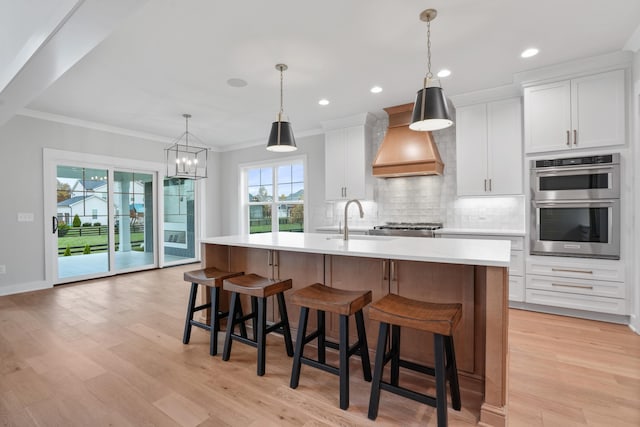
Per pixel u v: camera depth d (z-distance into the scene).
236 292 2.33
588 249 3.14
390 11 2.34
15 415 1.73
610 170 3.04
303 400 1.87
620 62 2.99
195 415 1.73
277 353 2.49
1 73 2.72
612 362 2.31
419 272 2.10
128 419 1.70
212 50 2.87
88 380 2.08
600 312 3.12
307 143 5.79
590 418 1.70
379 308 1.71
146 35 2.61
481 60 3.12
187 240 6.55
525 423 1.67
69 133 4.78
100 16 1.79
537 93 3.38
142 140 5.69
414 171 4.22
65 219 4.80
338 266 2.45
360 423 1.67
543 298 3.36
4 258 4.18
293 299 2.00
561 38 2.73
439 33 2.64
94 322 3.14
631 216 2.95
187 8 2.27
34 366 2.26
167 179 6.15
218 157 7.09
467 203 4.41
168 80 3.50
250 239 2.95
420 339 2.13
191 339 2.75
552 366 2.25
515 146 3.74
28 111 4.38
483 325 1.90
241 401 1.86
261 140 6.38
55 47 2.09
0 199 4.16
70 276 4.83
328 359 2.38
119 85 3.61
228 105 4.32
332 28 2.56
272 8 2.29
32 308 3.59
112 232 5.32
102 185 5.22
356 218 5.31
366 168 4.89
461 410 1.77
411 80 3.59
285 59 3.06
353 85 3.71
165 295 4.12
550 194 3.32
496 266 1.62
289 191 6.19
